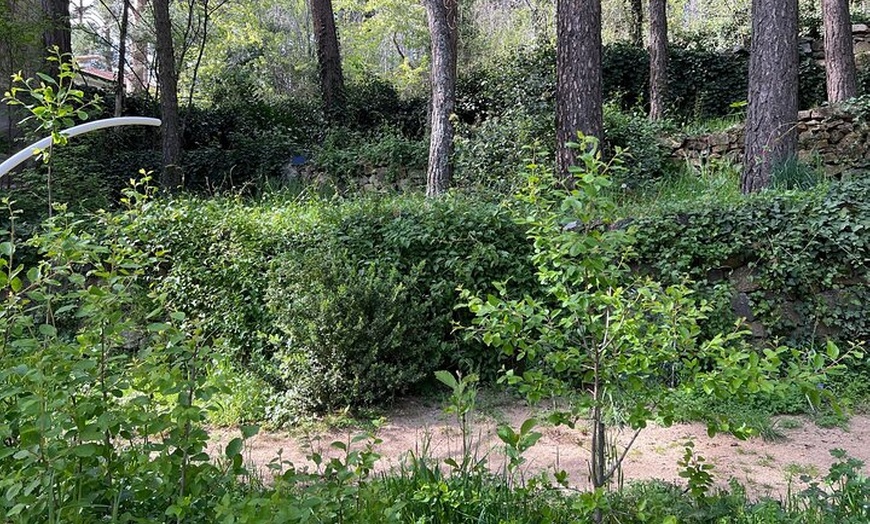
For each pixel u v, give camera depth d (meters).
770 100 8.11
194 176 13.08
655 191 9.35
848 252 5.82
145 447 2.29
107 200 9.73
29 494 2.06
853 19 15.45
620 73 15.26
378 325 5.42
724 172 9.67
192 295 6.91
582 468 3.98
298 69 22.56
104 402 2.29
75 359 2.32
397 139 12.70
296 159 13.02
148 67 17.06
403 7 24.33
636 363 2.56
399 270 6.29
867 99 9.45
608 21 20.78
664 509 2.88
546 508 2.73
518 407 5.30
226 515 1.91
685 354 2.55
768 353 2.31
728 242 6.16
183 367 2.62
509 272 6.12
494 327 2.61
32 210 8.62
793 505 3.02
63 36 12.74
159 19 11.81
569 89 8.82
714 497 2.96
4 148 10.70
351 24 27.00
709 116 14.66
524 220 2.70
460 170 10.29
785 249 5.99
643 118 11.82
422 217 6.54
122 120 5.04
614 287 2.69
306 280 5.71
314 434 4.89
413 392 5.73
